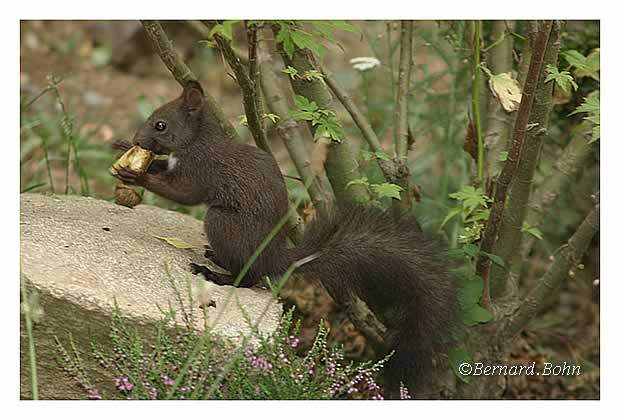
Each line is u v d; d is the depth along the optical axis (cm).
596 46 1152
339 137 913
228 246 928
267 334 818
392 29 1229
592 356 1266
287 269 935
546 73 897
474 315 938
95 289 820
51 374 823
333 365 850
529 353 1218
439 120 1358
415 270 934
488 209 960
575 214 1327
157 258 913
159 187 967
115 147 1038
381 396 907
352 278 941
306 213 1066
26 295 800
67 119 1249
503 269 998
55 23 1948
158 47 991
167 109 988
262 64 1075
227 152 963
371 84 1498
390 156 1082
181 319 815
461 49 1077
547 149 1300
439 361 973
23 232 900
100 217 993
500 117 1036
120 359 808
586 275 1377
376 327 1022
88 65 1852
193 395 766
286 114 1005
